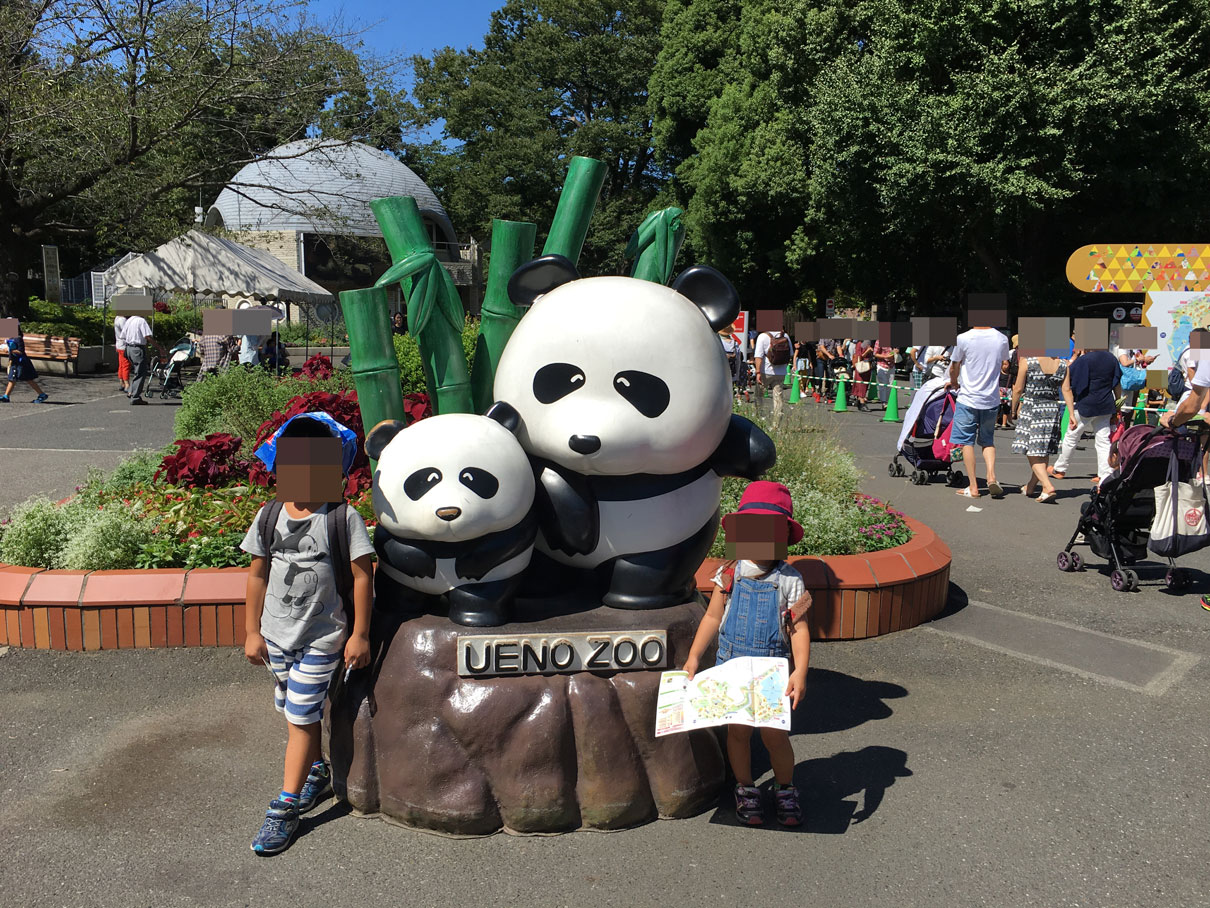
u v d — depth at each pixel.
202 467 6.62
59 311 24.36
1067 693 4.66
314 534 3.24
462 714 3.33
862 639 5.42
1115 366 8.82
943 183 19.39
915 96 19.42
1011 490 9.72
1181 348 15.61
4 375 19.38
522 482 3.31
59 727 4.15
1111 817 3.49
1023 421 9.12
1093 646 5.31
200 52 19.72
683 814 3.46
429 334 4.06
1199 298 15.48
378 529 3.51
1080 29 18.39
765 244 31.66
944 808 3.55
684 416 3.32
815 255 29.83
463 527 3.23
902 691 4.68
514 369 3.48
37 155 19.30
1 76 17.97
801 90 24.23
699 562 3.69
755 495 3.36
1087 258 17.52
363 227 37.16
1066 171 18.38
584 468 3.39
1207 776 3.81
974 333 9.05
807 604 3.31
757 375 14.97
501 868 3.14
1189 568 6.93
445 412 4.09
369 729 3.44
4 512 7.79
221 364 15.58
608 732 3.39
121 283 22.17
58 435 12.34
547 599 3.74
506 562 3.39
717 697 3.21
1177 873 3.13
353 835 3.32
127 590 4.98
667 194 38.25
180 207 24.20
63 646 4.95
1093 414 8.84
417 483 3.25
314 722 3.29
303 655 3.25
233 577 5.06
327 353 24.30
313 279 37.97
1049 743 4.11
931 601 5.71
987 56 18.39
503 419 3.43
